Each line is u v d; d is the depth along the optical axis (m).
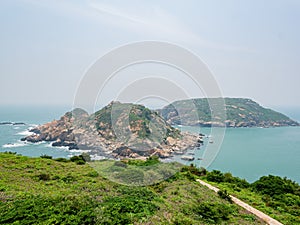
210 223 7.91
